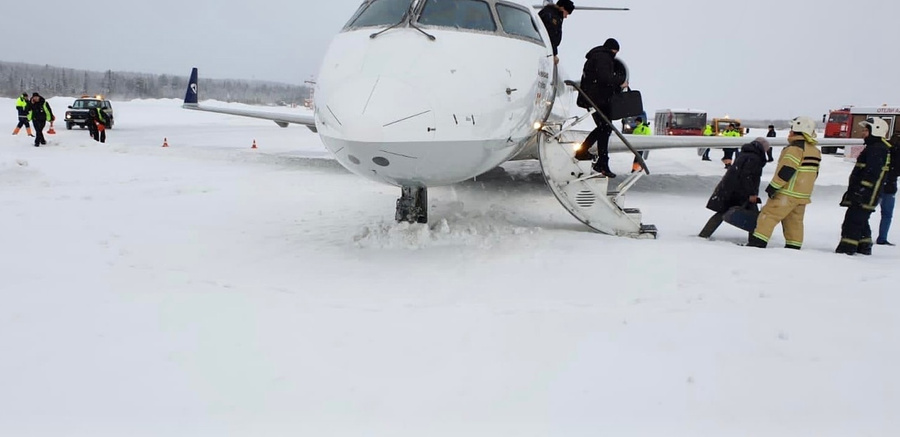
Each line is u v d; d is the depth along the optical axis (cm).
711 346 388
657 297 500
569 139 848
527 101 652
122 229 761
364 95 543
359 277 567
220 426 291
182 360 362
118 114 5175
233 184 1208
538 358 370
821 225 960
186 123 4688
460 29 608
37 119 1847
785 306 468
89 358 362
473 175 655
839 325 425
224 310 453
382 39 589
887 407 312
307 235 752
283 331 411
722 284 537
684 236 810
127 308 452
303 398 319
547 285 540
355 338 401
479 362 365
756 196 750
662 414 305
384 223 818
